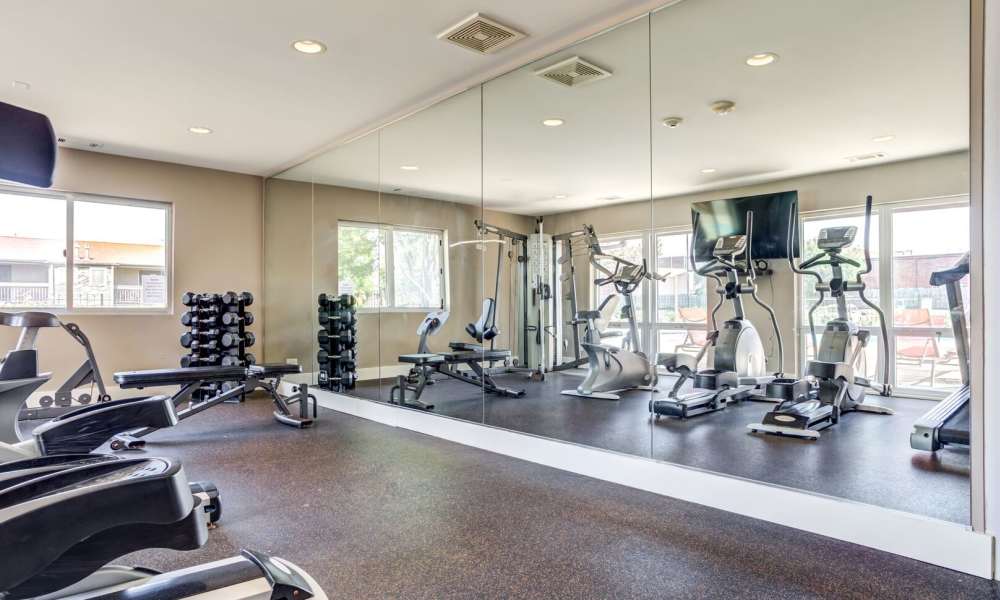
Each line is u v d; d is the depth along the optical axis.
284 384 6.50
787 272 2.78
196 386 4.76
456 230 4.41
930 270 2.28
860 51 2.52
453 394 4.41
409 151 4.71
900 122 2.39
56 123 4.78
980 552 2.04
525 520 2.65
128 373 4.21
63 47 3.39
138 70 3.73
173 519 1.08
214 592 1.24
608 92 3.43
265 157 5.92
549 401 3.78
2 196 5.21
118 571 1.38
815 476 2.62
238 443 4.20
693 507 2.82
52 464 1.37
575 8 3.02
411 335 4.82
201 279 6.30
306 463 3.65
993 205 2.05
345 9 2.99
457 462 3.68
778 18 2.78
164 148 5.56
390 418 4.95
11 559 0.93
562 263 3.75
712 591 1.97
